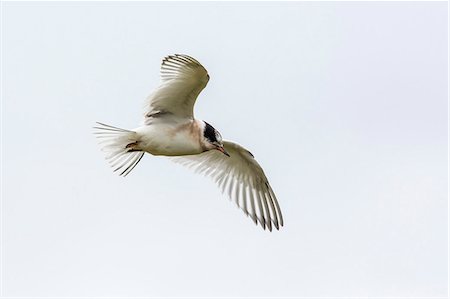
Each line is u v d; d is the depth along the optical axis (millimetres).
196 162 18859
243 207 18812
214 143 17406
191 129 17125
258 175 18719
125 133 16875
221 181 18906
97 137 17016
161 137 16891
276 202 18859
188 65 15992
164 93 16594
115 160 17125
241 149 18297
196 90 16531
